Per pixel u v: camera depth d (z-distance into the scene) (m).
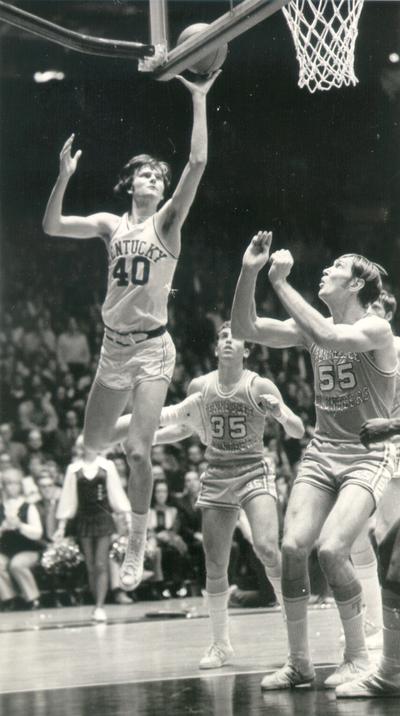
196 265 16.11
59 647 6.45
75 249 15.93
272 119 16.53
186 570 10.23
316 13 5.56
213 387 5.30
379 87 16.27
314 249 16.31
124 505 8.48
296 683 4.31
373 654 5.12
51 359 14.42
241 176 16.53
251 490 5.22
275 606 9.06
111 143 16.16
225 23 4.43
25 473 11.62
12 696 4.36
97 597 8.27
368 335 4.20
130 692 4.34
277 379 14.23
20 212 15.92
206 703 3.95
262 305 15.59
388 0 15.52
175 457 11.90
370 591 5.42
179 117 16.22
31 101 15.89
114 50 4.77
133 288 4.60
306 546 4.25
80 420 13.34
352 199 16.48
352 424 4.36
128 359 4.66
